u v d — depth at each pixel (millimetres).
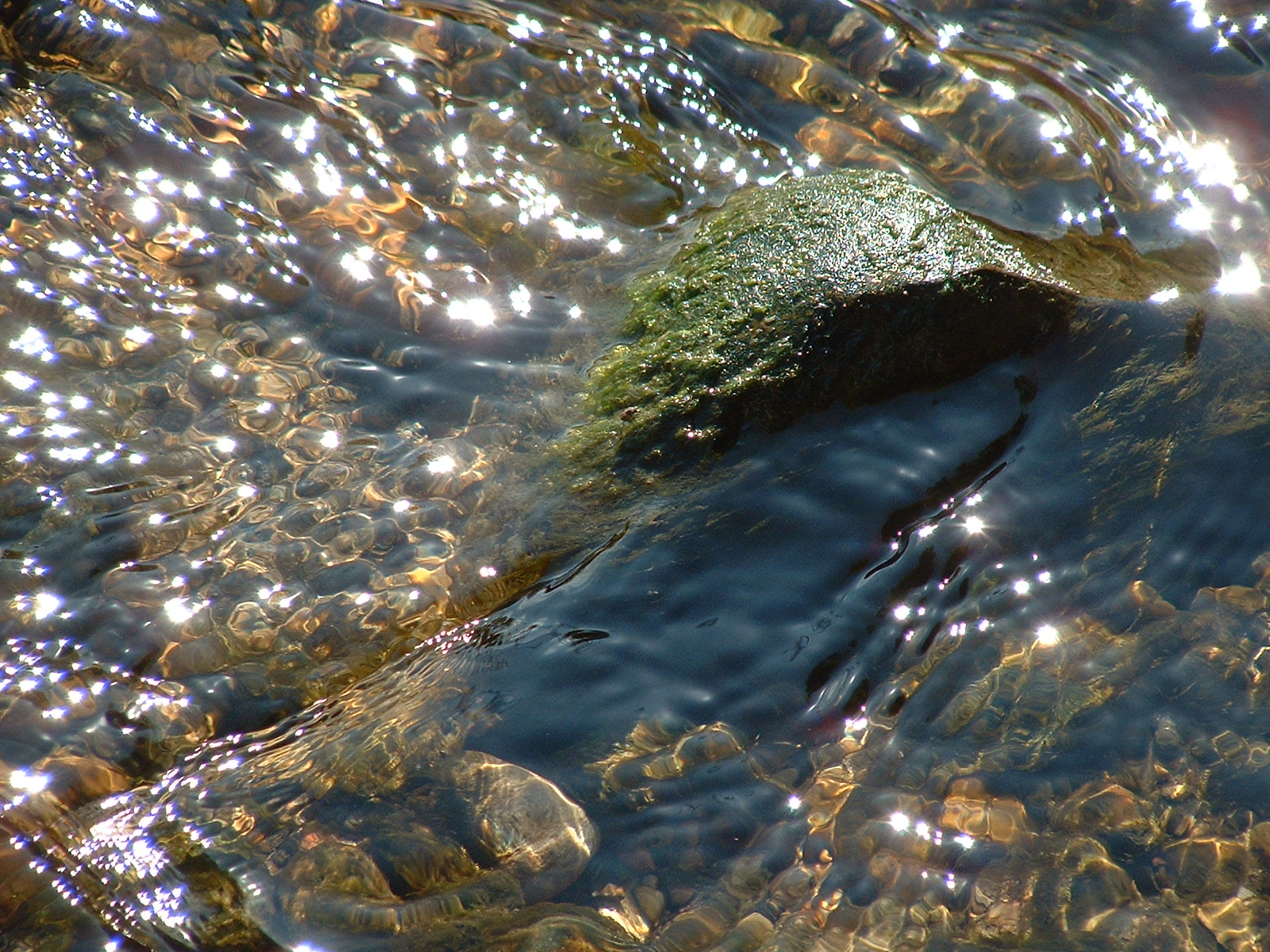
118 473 3008
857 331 3129
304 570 2867
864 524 2896
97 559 2822
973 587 2801
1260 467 2986
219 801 2387
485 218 3840
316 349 3389
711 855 2334
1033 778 2455
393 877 2258
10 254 3391
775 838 2367
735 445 3043
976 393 3152
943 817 2400
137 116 3844
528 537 2953
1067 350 3207
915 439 3061
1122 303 3268
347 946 2148
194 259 3537
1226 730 2512
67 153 3684
